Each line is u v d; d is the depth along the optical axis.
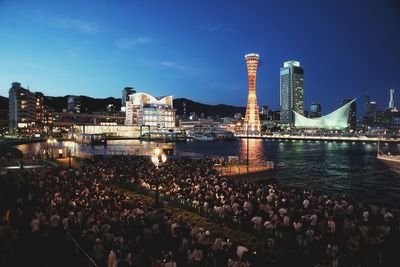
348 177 76.19
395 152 147.75
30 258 17.62
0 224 19.88
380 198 54.94
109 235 19.44
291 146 189.38
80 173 43.47
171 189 35.81
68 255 18.02
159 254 18.70
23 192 31.58
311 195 35.34
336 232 24.44
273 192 35.06
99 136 182.88
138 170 48.94
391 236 23.27
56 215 21.73
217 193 33.53
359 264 19.17
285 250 21.50
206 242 20.33
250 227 25.27
